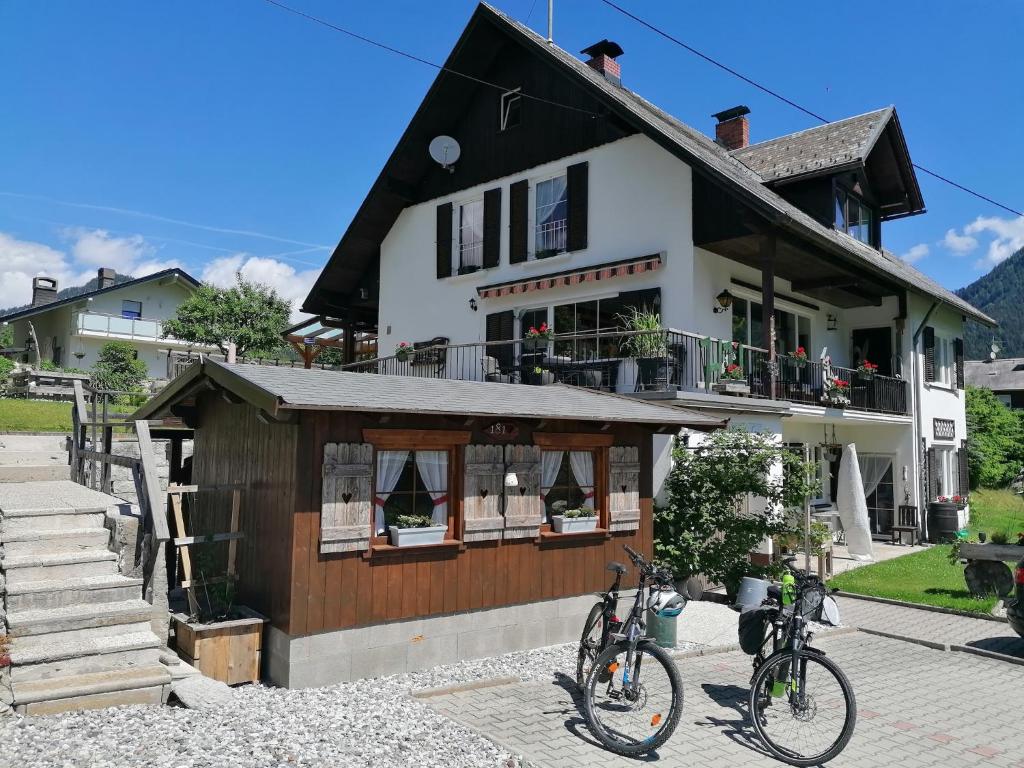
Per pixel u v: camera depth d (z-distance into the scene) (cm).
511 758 536
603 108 1634
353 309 2323
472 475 815
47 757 459
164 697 593
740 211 1402
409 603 760
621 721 585
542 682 732
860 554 1559
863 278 1778
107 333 3566
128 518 736
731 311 1602
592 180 1670
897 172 1995
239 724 541
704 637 926
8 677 564
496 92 1888
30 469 1164
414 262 2058
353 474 725
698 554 1098
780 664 600
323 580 705
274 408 650
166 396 895
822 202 1747
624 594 949
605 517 941
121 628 645
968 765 576
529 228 1798
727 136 2288
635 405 993
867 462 2103
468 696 684
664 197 1546
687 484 1138
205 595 747
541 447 888
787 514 1243
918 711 699
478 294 1859
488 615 823
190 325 3108
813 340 1991
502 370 1627
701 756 576
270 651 713
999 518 2473
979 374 5141
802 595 607
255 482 766
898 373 2045
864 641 980
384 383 838
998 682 799
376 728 567
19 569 672
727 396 1340
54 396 2041
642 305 1555
